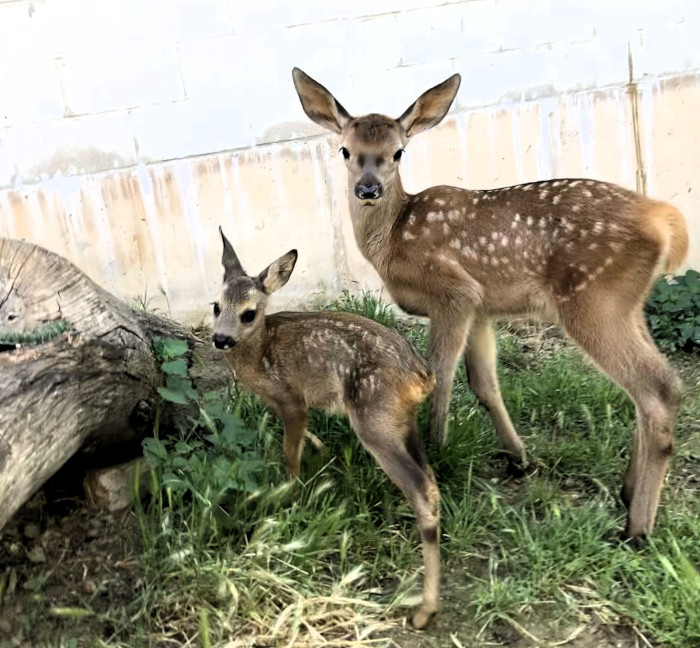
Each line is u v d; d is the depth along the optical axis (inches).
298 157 100.5
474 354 72.2
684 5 99.7
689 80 102.1
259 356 64.2
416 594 57.9
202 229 101.4
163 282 102.6
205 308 104.0
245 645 53.1
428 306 71.5
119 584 57.7
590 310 64.0
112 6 93.4
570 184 67.0
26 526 61.0
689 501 67.1
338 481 66.8
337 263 104.5
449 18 98.2
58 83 94.8
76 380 55.7
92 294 60.8
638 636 54.7
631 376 62.6
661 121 103.2
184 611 55.6
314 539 60.1
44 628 54.1
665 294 95.7
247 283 64.2
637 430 64.2
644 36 100.4
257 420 71.6
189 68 96.4
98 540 61.0
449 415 78.2
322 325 63.2
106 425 61.2
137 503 60.4
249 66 97.3
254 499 61.8
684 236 65.3
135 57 95.3
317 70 98.6
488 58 99.7
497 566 61.1
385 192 70.9
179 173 99.3
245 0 95.3
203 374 74.1
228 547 58.0
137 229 100.3
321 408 63.9
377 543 61.9
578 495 69.8
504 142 102.4
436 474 69.6
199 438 68.8
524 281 67.4
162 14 94.4
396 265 71.6
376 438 57.8
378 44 98.3
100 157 97.7
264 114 98.9
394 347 59.8
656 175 104.8
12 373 52.6
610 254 63.1
